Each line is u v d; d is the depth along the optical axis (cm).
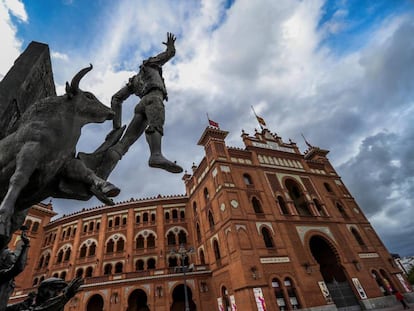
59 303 252
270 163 3281
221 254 2552
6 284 232
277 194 2942
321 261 2911
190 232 3403
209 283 2655
